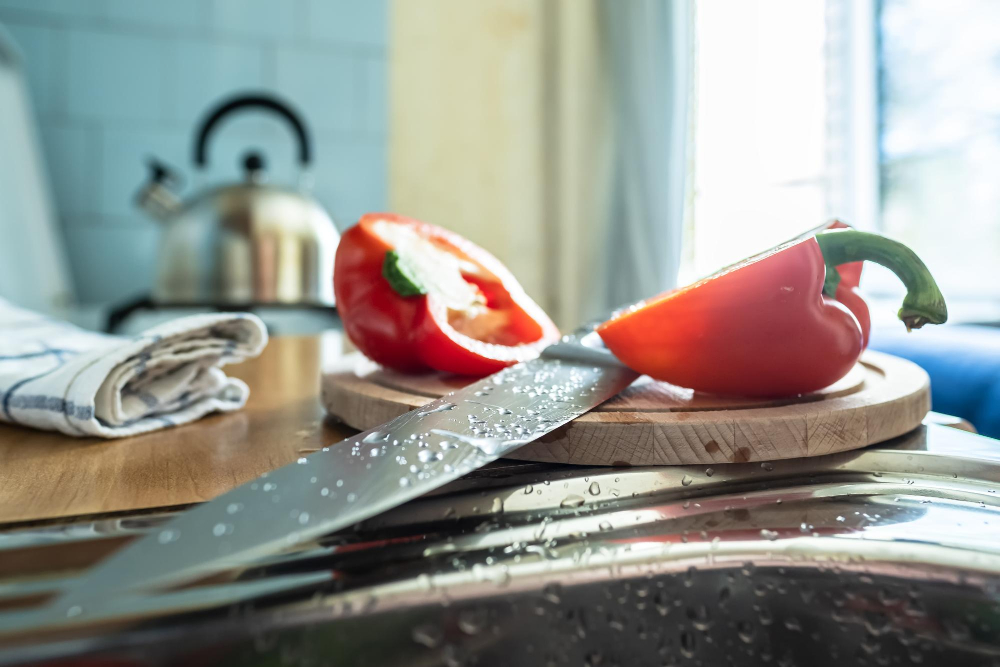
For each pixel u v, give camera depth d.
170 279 1.28
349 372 0.47
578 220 2.10
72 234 1.76
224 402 0.45
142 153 1.80
